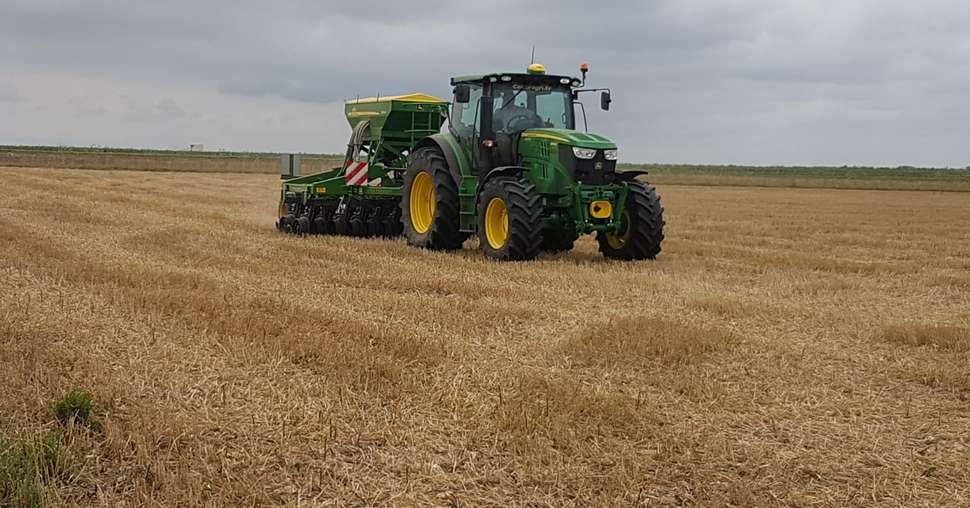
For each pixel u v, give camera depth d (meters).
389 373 6.15
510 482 4.48
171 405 5.35
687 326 7.86
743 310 8.95
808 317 8.78
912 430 5.43
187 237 14.09
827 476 4.70
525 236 12.20
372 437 5.00
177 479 4.32
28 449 4.44
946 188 54.34
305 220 15.49
